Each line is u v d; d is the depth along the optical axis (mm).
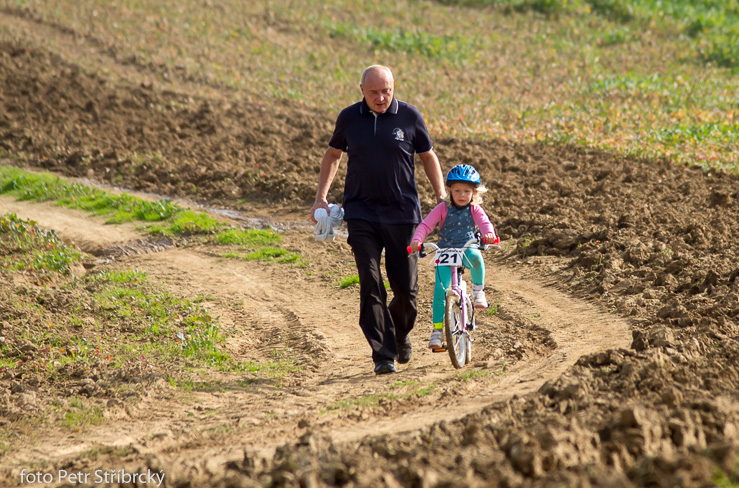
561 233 43188
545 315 31312
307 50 130000
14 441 21125
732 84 99812
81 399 24875
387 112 23328
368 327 23609
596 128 78188
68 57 117062
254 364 29062
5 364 29828
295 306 38125
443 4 160875
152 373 27203
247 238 54000
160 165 76000
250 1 156875
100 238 56312
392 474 12664
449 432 15492
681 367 18188
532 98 98125
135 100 98750
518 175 62094
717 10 148000
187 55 122938
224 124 89000
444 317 23047
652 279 33875
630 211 46969
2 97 98188
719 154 63844
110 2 149125
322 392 23922
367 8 156250
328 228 23984
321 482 12500
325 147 78000
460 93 102062
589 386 17656
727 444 12117
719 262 34000
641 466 11750
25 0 145250
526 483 11586
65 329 34625
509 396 19641
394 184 23328
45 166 80812
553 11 150625
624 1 149875
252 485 12484
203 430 20812
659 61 117688
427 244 23266
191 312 36969
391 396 21766
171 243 55062
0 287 40531
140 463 18047
